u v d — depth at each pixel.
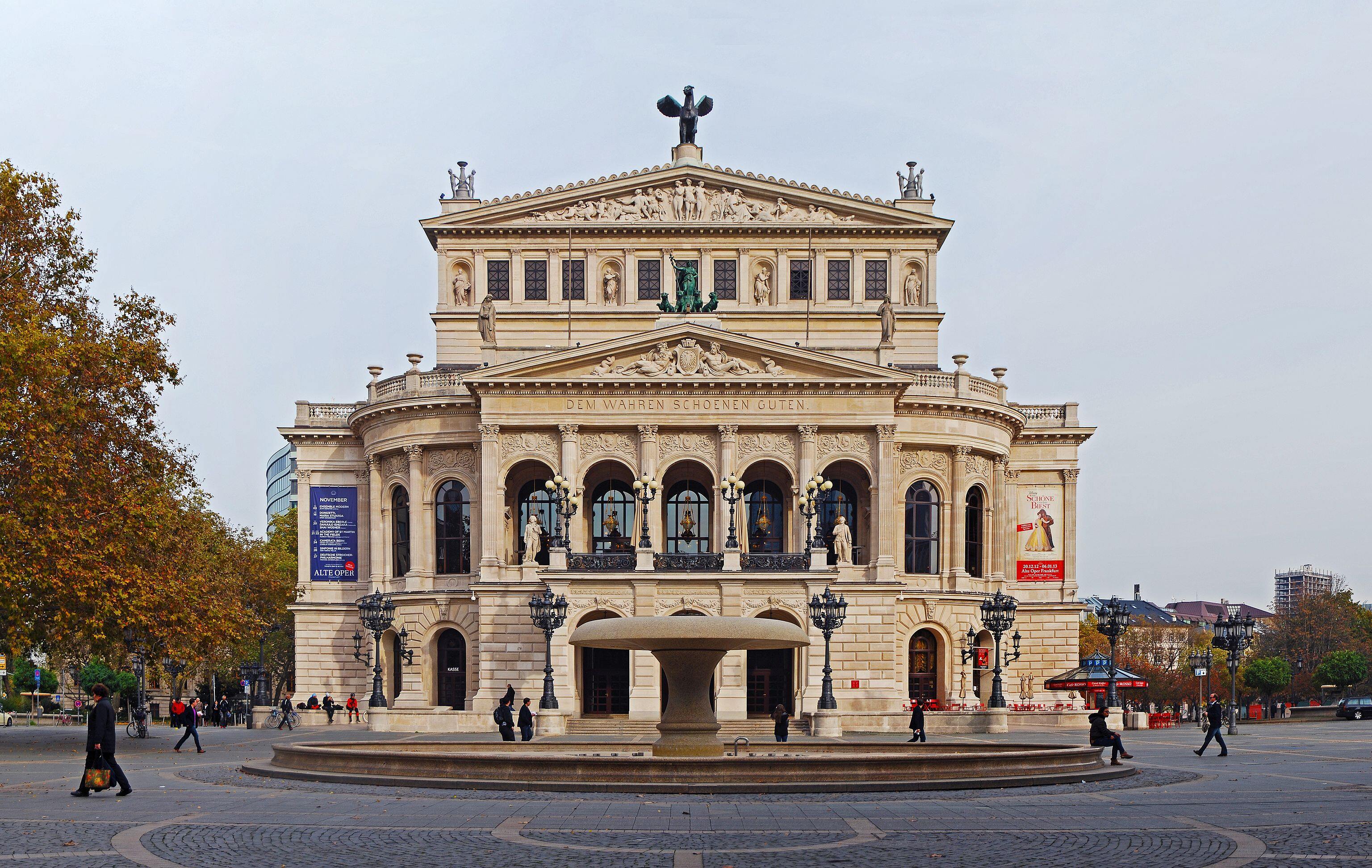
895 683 79.19
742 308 95.19
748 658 82.56
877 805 32.03
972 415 89.44
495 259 95.62
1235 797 34.34
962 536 88.94
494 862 22.88
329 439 94.12
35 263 61.00
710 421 83.31
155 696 145.00
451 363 94.81
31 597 57.69
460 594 84.81
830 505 88.00
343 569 93.12
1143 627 178.50
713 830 27.05
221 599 72.31
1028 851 24.28
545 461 83.62
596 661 81.44
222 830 27.12
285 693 123.50
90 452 58.25
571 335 94.75
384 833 26.56
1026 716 76.19
